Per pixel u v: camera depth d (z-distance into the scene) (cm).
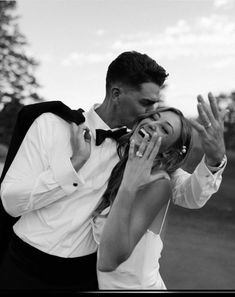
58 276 153
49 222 153
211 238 531
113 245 131
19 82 1382
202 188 156
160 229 146
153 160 134
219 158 149
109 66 159
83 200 153
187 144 146
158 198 138
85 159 149
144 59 152
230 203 720
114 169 151
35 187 146
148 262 142
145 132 142
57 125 155
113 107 158
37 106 160
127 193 131
